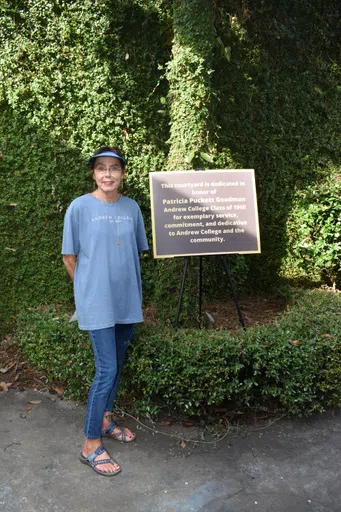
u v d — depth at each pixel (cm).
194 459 264
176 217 334
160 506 226
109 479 246
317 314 350
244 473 251
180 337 310
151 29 409
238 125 455
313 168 484
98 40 392
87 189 404
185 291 369
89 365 305
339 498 232
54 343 328
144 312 408
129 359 295
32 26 379
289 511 223
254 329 326
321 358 297
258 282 480
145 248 287
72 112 394
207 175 337
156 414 303
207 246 337
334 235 459
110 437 283
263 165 471
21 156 390
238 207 340
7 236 394
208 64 361
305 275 488
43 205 396
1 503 225
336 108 493
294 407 298
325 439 284
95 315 249
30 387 342
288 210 480
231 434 288
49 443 276
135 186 418
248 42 454
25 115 387
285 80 473
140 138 415
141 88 411
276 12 464
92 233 254
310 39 482
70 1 384
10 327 399
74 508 223
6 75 379
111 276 256
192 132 364
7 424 294
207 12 357
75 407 317
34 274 402
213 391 286
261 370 298
